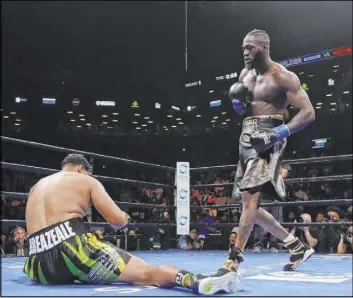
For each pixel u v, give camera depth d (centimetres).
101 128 2581
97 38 2431
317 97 2352
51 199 250
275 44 2467
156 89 2791
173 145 2511
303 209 870
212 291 214
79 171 274
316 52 2442
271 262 429
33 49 2419
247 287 247
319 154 2044
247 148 304
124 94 2716
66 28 2334
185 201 656
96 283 248
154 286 238
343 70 2341
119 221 254
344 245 607
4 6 2148
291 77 297
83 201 254
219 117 2719
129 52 2567
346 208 975
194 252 613
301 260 346
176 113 2806
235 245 282
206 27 2383
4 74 2406
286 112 343
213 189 1261
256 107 304
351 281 278
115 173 2102
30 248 252
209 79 2734
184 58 2641
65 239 241
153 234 809
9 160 1945
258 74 308
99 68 2634
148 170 2097
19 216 996
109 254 242
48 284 249
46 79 2516
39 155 2022
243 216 288
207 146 2444
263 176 288
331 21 2272
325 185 1266
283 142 303
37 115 2427
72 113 2531
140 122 2711
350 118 2114
